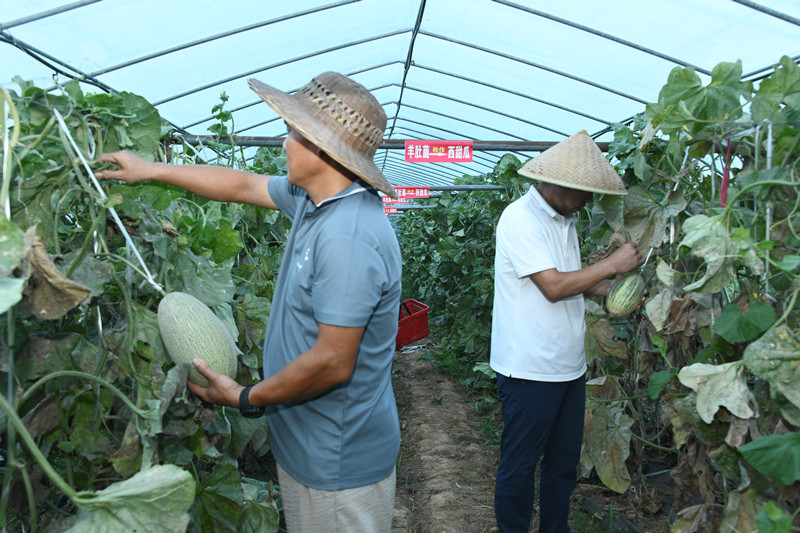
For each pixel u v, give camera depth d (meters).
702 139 2.41
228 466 2.01
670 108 2.28
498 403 6.32
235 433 2.48
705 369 1.93
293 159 1.81
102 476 1.89
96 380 1.56
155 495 1.29
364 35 5.68
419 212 13.98
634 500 3.83
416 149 5.20
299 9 4.74
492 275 6.97
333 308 1.66
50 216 1.71
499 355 2.99
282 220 4.41
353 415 1.88
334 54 6.04
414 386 7.24
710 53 4.73
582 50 5.18
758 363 1.69
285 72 6.19
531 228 2.79
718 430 2.02
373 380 1.92
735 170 2.50
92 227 1.67
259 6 4.50
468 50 5.82
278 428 1.98
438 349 9.25
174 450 1.81
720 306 2.40
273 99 1.73
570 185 2.68
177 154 3.13
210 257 2.31
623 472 3.20
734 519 1.94
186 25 4.43
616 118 6.69
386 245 1.83
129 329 1.79
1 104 1.40
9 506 1.73
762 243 1.73
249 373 3.04
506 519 2.98
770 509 1.44
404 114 8.88
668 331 2.41
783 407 1.75
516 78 6.24
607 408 3.29
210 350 1.72
